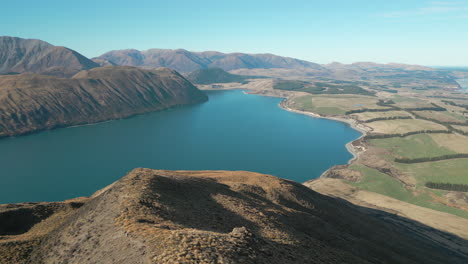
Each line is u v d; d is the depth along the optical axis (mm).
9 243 44562
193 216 46906
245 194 75312
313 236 62531
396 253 73125
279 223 57719
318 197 100125
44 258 40312
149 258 27672
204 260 26906
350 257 52562
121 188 52844
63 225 49312
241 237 35562
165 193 54219
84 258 34625
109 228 38594
